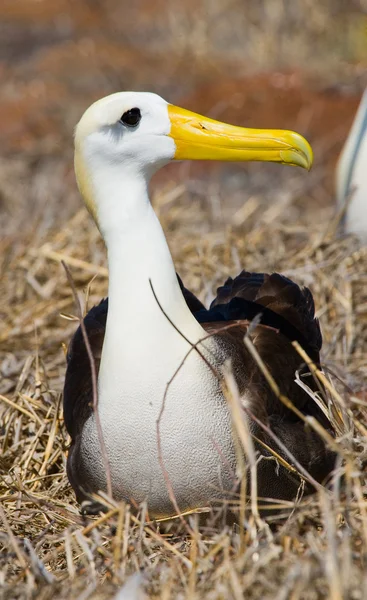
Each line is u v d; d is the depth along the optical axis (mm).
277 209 19516
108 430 9750
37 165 25469
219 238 17156
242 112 26516
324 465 10422
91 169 9742
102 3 37781
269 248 16750
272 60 30406
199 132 9766
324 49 30828
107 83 29797
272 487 10055
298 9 31891
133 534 9836
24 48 34031
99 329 11062
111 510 9617
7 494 11164
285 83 27109
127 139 9617
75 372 10828
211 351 9859
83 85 29969
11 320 15766
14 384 13766
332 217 17156
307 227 17422
